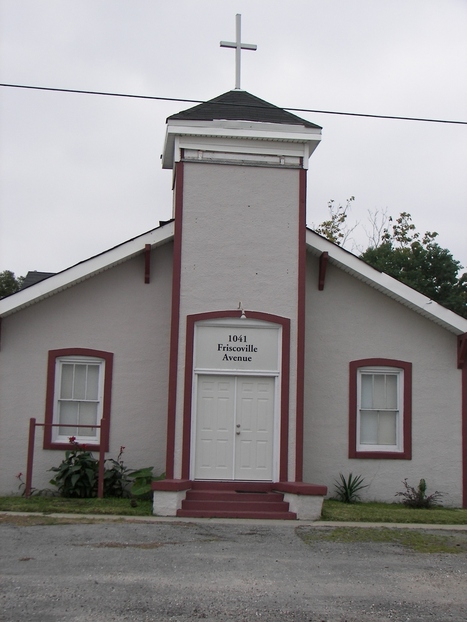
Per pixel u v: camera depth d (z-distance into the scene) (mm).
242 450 15258
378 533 12320
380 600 8516
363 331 17094
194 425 15141
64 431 16406
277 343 15453
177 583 8828
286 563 9992
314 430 16672
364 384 17109
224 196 15625
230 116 15945
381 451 16797
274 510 13945
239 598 8359
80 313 16594
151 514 13477
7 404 16203
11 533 11258
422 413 16969
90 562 9617
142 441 16375
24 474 16047
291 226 15672
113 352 16562
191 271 15359
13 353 16328
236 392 15391
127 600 8125
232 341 15383
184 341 15164
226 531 12055
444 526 13414
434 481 16766
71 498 15008
